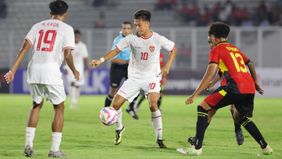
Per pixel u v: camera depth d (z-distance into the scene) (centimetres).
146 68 2661
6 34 9606
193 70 7938
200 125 2394
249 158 2339
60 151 2334
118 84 3841
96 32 8425
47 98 2339
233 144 2833
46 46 2302
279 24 8906
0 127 3634
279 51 7856
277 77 7769
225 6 9112
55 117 2322
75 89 5544
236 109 2452
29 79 2317
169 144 2820
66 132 3309
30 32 2331
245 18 9000
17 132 3328
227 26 2405
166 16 9544
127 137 3078
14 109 5319
